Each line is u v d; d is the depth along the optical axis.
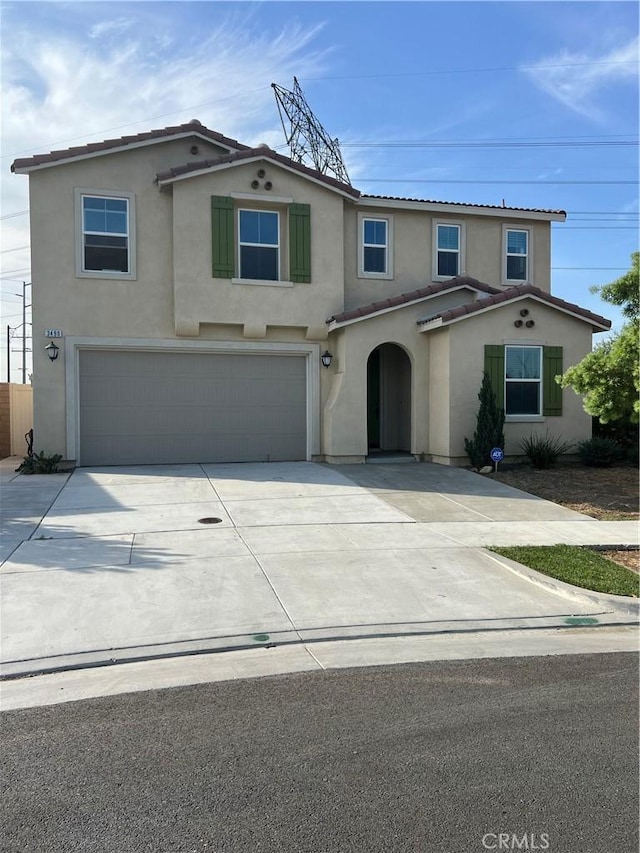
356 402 14.58
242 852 2.80
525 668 4.88
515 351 14.50
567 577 6.89
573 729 3.93
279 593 6.30
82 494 10.70
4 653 4.91
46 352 13.32
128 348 13.83
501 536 8.67
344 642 5.33
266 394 14.83
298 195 14.55
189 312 13.83
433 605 6.16
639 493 11.59
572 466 14.16
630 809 3.14
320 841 2.88
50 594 6.07
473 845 2.86
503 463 14.30
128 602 5.93
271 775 3.39
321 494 11.07
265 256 14.61
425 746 3.70
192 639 5.24
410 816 3.06
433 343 14.74
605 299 13.23
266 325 14.38
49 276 13.36
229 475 12.78
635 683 4.63
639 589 6.57
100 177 13.66
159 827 2.97
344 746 3.69
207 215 13.93
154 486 11.50
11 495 10.55
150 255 13.92
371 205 15.54
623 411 10.66
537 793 3.26
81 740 3.75
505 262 16.88
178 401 14.30
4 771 3.43
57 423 13.42
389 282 15.92
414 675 4.72
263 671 4.75
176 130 14.12
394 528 8.98
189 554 7.43
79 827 2.97
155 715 4.06
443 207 16.11
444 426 14.25
